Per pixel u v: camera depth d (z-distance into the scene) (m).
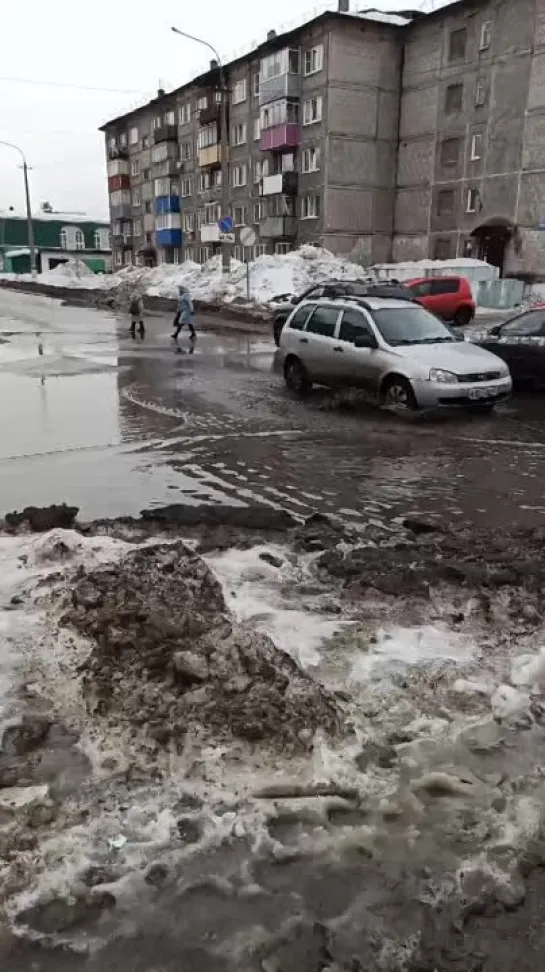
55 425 9.61
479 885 2.23
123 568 4.12
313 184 42.12
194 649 3.23
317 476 7.22
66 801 2.53
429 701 3.10
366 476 7.22
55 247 85.06
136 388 12.59
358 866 2.30
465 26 36.69
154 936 2.08
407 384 10.10
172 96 57.06
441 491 6.71
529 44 33.72
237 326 25.28
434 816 2.48
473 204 37.75
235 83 48.19
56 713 3.00
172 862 2.30
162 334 22.64
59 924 2.11
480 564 4.63
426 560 4.69
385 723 2.95
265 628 3.71
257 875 2.27
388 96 41.16
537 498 6.50
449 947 2.05
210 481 7.04
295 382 12.15
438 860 2.32
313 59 40.78
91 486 6.87
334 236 41.91
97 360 16.34
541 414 10.38
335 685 3.20
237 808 2.51
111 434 9.08
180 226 59.22
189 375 14.09
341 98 40.22
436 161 39.59
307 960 2.01
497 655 3.48
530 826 2.43
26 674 3.27
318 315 11.88
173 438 8.86
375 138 41.50
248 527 5.53
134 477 7.18
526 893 2.21
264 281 33.19
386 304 11.31
